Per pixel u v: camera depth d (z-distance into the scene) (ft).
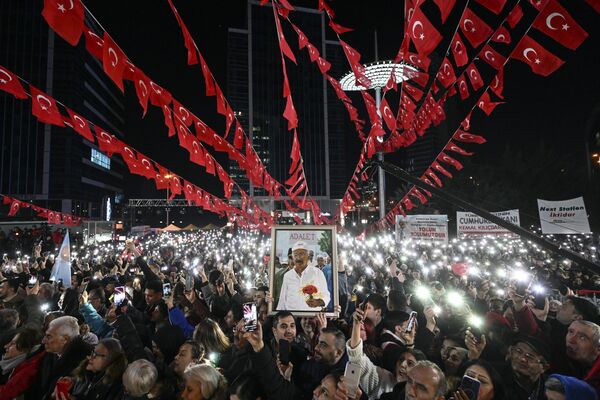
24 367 13.52
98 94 250.98
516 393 11.84
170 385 12.30
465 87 15.01
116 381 12.46
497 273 38.01
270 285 14.85
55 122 12.78
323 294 14.62
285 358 12.75
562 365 14.34
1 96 207.92
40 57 209.77
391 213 51.26
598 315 15.23
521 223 88.02
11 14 206.80
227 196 26.53
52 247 81.97
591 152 88.74
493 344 15.10
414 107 18.92
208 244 115.03
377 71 42.83
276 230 15.31
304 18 366.22
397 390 10.88
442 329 18.35
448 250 64.85
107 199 220.64
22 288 25.68
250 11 357.82
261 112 349.20
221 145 19.66
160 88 13.46
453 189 97.81
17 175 207.31
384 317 16.44
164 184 22.38
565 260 49.26
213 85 14.35
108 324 18.72
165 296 18.45
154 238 138.00
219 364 14.49
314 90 364.79
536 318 17.63
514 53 10.59
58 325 13.82
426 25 8.65
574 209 31.40
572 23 8.84
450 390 11.28
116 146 17.15
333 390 9.74
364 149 25.73
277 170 346.95
